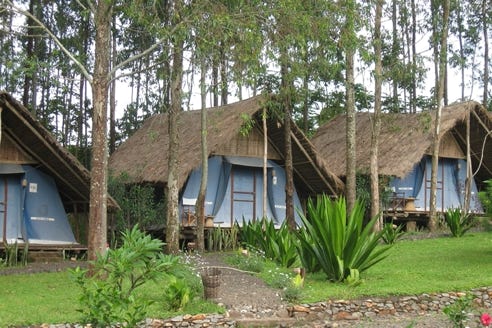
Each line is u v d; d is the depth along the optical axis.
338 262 12.17
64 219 18.47
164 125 27.20
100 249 12.98
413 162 24.16
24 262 16.09
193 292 10.45
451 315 8.29
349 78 20.34
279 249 14.89
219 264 15.15
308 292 11.14
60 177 18.33
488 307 11.21
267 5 13.30
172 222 17.05
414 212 25.47
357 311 10.51
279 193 23.55
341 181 23.19
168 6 13.70
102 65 13.18
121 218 20.75
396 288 11.31
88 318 7.13
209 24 12.85
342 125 30.38
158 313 9.41
